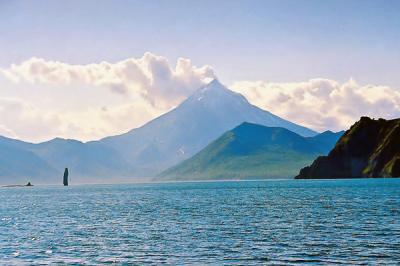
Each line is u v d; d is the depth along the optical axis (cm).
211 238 6638
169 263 5075
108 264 5078
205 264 4994
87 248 6019
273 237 6638
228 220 8962
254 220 8869
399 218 8481
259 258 5231
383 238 6322
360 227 7450
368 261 4988
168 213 10850
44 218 10319
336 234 6794
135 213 11100
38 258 5444
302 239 6412
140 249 5881
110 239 6744
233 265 4928
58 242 6550
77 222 9244
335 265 4859
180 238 6700
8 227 8606
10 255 5644
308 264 4922
